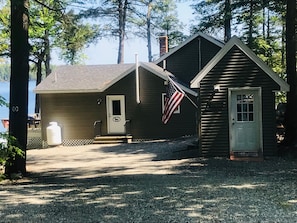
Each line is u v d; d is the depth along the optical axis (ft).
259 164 36.37
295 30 42.29
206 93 41.34
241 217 18.11
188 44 72.08
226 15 78.48
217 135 41.39
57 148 64.95
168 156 46.34
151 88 66.44
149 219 18.11
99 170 39.22
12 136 35.76
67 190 26.43
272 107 40.06
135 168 38.73
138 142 65.21
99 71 76.13
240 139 41.04
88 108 69.10
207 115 41.52
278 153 40.96
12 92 37.19
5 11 68.80
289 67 42.47
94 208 20.58
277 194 23.07
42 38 97.76
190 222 17.48
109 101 68.59
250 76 40.34
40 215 19.42
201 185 26.71
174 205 20.76
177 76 72.49
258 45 80.64
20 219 18.75
